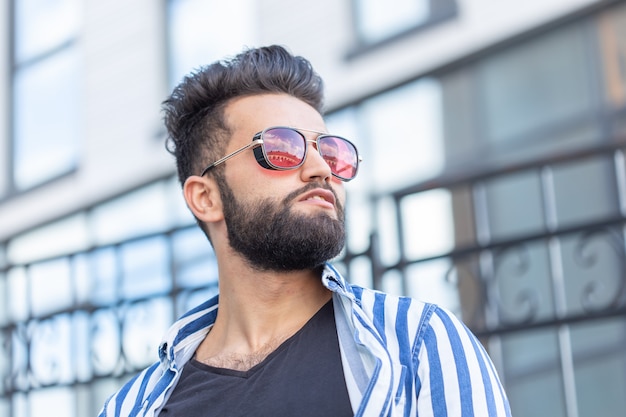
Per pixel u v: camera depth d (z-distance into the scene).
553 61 5.30
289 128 1.84
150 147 6.35
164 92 6.45
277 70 1.98
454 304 4.74
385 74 5.74
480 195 5.35
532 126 5.33
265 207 1.80
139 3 6.65
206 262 5.78
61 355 5.15
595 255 3.85
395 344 1.63
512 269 5.20
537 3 5.35
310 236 1.76
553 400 5.00
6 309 6.58
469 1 5.55
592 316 3.76
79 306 5.10
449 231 5.37
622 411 4.76
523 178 5.25
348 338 1.67
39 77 7.13
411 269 4.06
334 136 1.88
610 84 5.12
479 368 1.62
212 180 1.94
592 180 5.02
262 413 1.62
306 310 1.82
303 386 1.63
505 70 5.44
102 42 6.82
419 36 5.66
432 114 5.57
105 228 6.52
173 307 4.71
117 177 6.52
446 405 1.57
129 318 4.85
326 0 5.97
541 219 5.17
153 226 6.24
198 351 1.92
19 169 7.14
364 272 4.40
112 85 6.70
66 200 6.77
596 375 4.89
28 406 5.30
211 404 1.71
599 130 5.14
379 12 5.83
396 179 5.65
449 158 5.50
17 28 7.33
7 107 7.26
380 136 5.74
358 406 1.54
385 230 5.54
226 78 1.97
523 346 5.14
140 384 1.94
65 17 7.08
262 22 6.21
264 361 1.72
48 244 6.83
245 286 1.85
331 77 5.95
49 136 7.00
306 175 1.81
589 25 5.22
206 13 6.41
